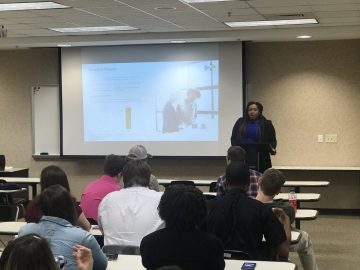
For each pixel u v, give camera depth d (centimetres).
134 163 359
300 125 892
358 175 871
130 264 293
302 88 890
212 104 897
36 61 977
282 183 395
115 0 579
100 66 934
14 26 771
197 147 908
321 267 554
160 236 239
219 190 496
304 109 890
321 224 786
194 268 234
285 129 898
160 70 915
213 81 895
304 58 888
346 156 880
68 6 615
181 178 930
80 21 730
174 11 658
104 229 339
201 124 904
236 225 326
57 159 977
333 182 878
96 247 268
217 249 237
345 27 801
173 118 916
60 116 955
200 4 615
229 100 888
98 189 435
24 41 898
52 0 573
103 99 937
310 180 882
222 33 844
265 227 327
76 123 948
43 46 931
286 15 695
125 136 934
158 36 864
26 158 990
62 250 258
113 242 333
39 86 977
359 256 597
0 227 417
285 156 900
